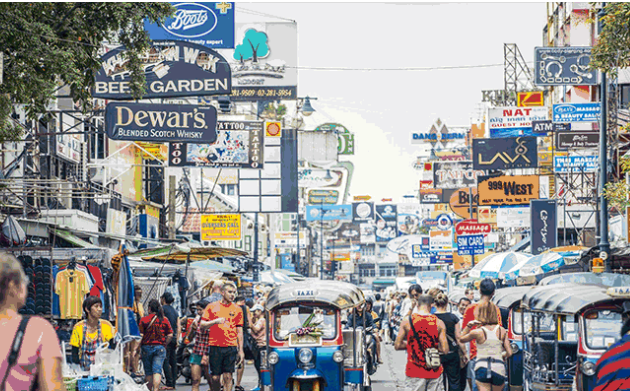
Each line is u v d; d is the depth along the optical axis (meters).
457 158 110.00
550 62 49.38
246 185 60.88
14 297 8.78
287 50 65.88
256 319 31.70
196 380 23.47
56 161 40.56
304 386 20.44
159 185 63.41
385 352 49.12
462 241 70.44
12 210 31.50
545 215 55.28
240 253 34.03
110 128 30.77
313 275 162.38
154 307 24.14
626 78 59.25
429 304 18.12
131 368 25.59
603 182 35.06
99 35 25.52
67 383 16.17
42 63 23.80
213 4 52.47
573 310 17.52
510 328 22.36
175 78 32.59
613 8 28.75
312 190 148.62
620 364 10.51
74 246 35.03
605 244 34.47
